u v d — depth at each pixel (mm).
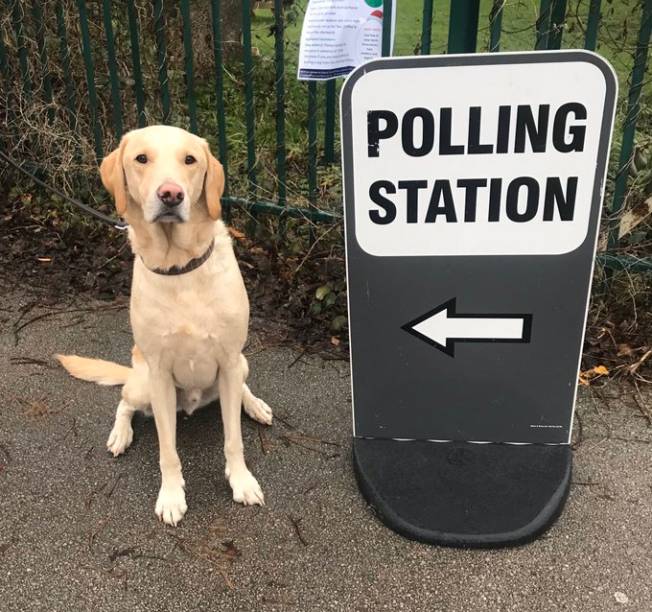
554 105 2059
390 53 3070
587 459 2602
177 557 2191
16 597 2043
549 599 2041
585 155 2105
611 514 2340
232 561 2180
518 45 3801
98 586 2082
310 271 3742
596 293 3297
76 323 3576
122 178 2211
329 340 3422
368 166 2205
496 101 2074
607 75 2010
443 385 2475
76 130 4355
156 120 4590
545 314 2324
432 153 2164
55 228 4363
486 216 2223
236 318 2277
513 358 2400
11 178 4633
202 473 2562
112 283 3889
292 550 2223
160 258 2152
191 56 3697
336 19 3020
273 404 2967
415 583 2104
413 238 2283
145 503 2406
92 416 2857
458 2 2637
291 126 4801
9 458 2602
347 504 2410
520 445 2521
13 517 2328
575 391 2416
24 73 4312
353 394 2527
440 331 2398
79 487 2473
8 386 3043
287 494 2459
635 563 2150
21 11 4172
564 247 2230
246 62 3566
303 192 3910
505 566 2154
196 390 2521
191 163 2152
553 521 2275
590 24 2846
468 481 2381
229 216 3979
